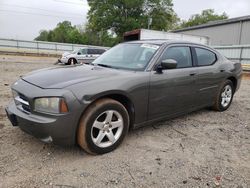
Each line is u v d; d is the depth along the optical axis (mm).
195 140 3717
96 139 3049
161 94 3682
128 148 3346
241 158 3199
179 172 2811
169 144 3531
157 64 3670
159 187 2527
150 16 46875
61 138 2801
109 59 4133
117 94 3178
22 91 2992
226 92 5309
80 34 66500
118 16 45125
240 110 5535
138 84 3354
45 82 3010
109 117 3113
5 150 3129
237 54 18344
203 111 5305
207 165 2986
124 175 2707
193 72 4207
